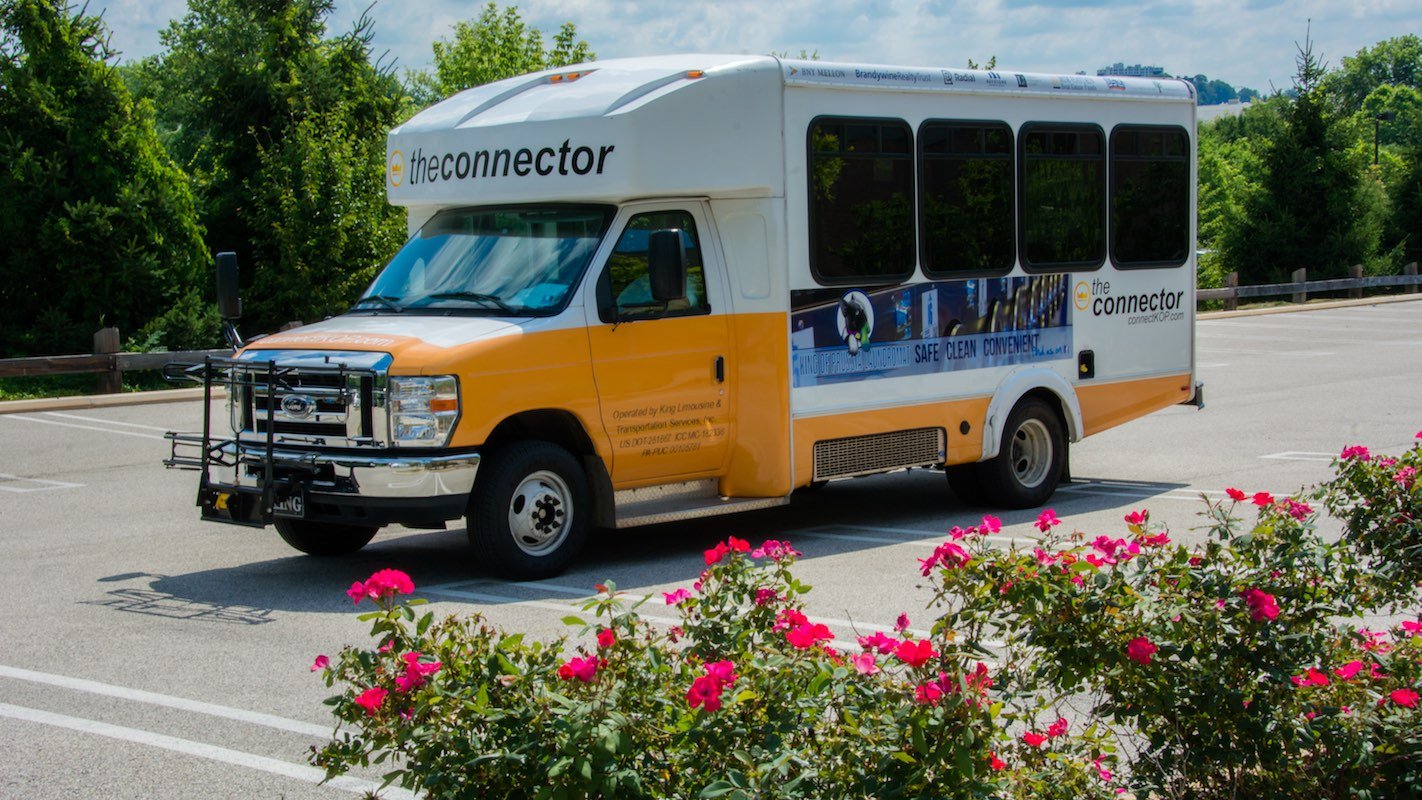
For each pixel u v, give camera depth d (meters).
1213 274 42.62
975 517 11.52
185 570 9.80
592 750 3.49
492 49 45.62
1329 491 6.71
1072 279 12.03
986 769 3.71
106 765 5.85
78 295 23.27
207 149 28.27
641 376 9.56
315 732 6.27
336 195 25.92
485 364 8.85
